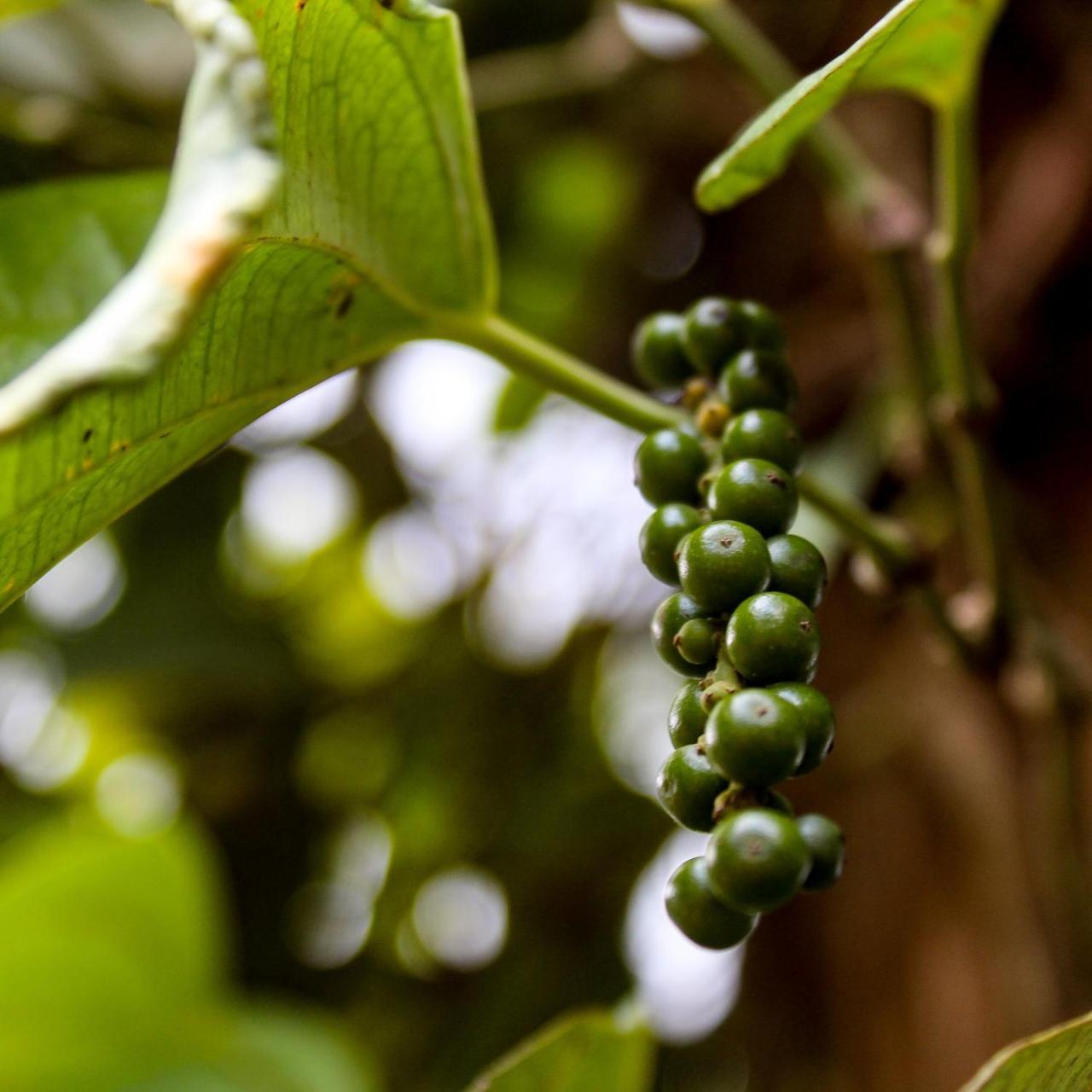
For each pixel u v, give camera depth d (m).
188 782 0.59
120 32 0.48
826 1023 0.47
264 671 0.56
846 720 0.46
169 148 0.40
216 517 0.56
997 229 0.44
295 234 0.26
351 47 0.25
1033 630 0.31
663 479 0.26
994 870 0.41
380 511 0.60
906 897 0.44
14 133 0.37
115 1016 0.40
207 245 0.22
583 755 0.58
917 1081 0.42
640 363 0.28
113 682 0.56
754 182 0.26
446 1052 0.56
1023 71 0.45
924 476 0.39
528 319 0.56
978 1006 0.40
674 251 0.55
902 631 0.46
